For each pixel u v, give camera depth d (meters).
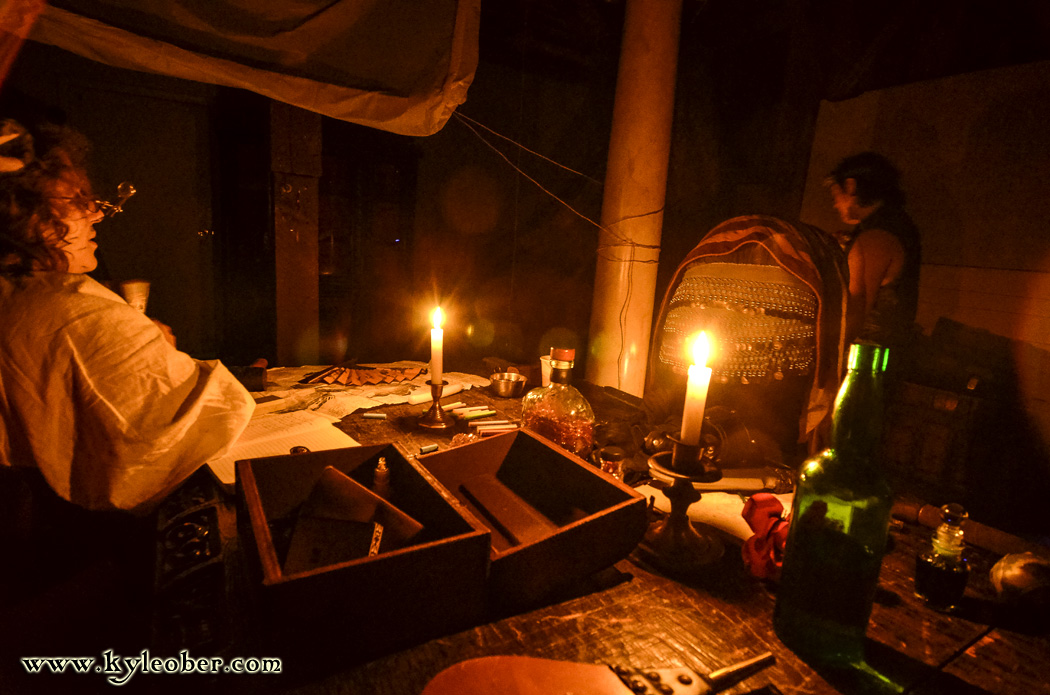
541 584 0.74
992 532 0.95
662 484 1.13
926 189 2.92
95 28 1.22
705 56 4.09
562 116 5.34
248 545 0.71
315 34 1.40
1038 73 2.49
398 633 0.64
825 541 0.65
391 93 1.55
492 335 5.36
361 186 4.27
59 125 0.87
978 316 2.73
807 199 3.55
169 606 0.71
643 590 0.80
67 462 0.82
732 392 1.46
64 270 0.88
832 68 3.33
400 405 1.59
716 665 0.65
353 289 4.39
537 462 0.95
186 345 4.12
